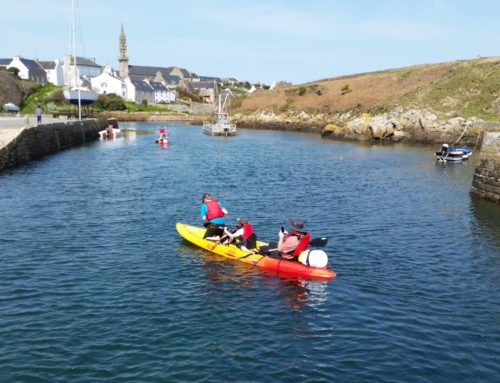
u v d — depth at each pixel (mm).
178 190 26047
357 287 12664
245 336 9891
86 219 19312
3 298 11523
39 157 40281
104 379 8250
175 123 110938
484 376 8531
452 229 18797
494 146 24516
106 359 8875
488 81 68500
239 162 39781
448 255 15516
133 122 112875
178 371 8523
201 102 160625
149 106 131750
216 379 8305
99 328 10086
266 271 13789
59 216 19719
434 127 61406
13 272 13273
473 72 72562
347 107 89812
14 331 9883
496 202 24156
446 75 77938
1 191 24859
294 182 29578
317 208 22109
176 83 178250
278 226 18812
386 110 75938
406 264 14555
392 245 16484
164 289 12328
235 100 122812
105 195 24344
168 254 15156
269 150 51281
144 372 8477
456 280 13289
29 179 28844
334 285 12766
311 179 30922
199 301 11617
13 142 34344
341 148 54250
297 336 9922
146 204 22328
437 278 13422
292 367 8719
